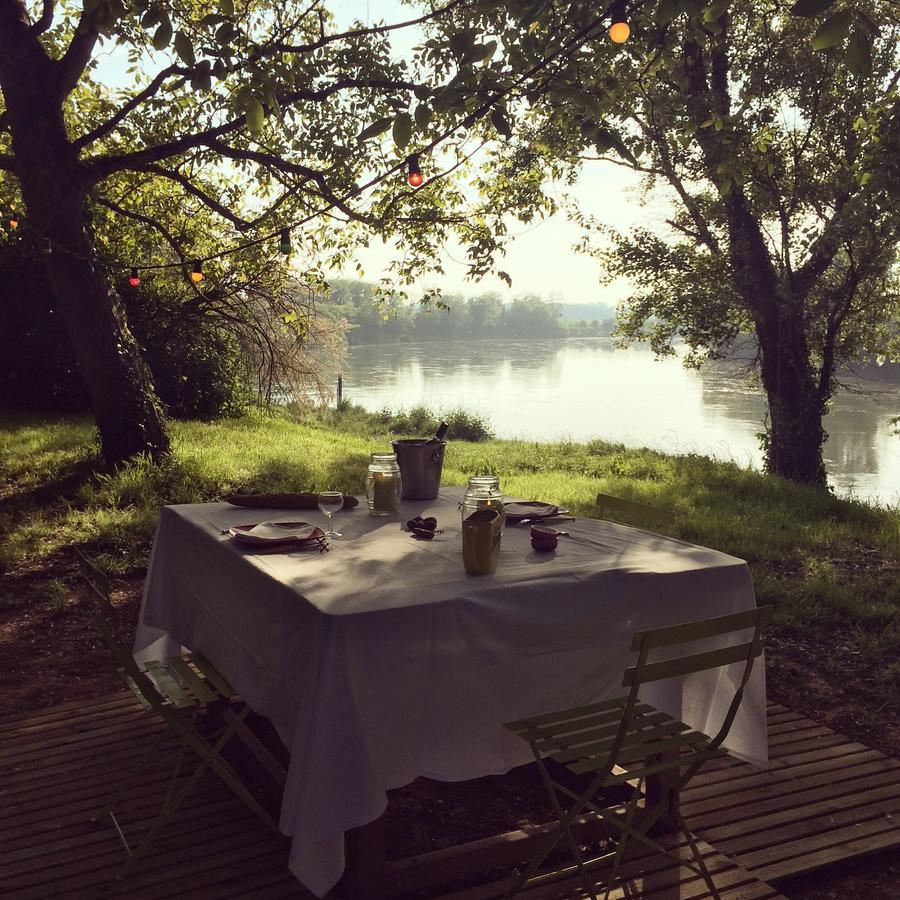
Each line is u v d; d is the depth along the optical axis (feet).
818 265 44.32
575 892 9.11
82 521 24.21
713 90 41.68
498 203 33.73
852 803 11.21
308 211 32.76
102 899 8.85
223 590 10.37
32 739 12.55
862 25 7.86
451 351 377.91
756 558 23.85
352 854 8.38
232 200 36.42
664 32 15.58
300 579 8.91
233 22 14.87
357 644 7.83
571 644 9.33
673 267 49.24
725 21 40.55
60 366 47.67
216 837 10.01
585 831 9.81
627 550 10.59
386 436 70.18
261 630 9.21
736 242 45.60
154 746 11.21
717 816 10.82
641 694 10.50
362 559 9.78
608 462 45.27
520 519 11.99
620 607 9.53
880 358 52.65
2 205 37.45
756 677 10.75
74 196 27.32
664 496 32.73
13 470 30.12
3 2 26.05
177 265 33.53
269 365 51.65
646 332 53.72
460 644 8.51
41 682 14.90
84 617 18.15
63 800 10.80
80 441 35.06
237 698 13.25
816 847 10.16
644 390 167.02
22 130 26.35
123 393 29.37
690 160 41.73
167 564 12.43
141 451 29.55
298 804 7.65
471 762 8.79
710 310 48.98
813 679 15.90
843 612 19.36
